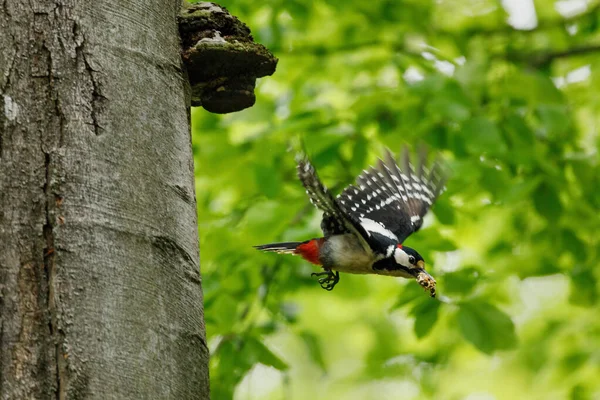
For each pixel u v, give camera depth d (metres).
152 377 5.04
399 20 14.47
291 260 12.00
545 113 11.98
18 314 4.89
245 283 11.79
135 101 5.70
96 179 5.32
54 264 5.02
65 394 4.76
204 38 6.73
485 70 13.05
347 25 14.85
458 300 11.02
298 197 11.99
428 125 12.09
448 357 15.29
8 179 5.18
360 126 12.49
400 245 9.03
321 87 14.74
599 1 15.23
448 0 15.52
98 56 5.64
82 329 4.92
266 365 10.80
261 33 13.71
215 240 11.29
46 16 5.61
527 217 14.10
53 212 5.15
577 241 13.12
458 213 13.13
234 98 7.18
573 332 15.62
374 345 17.08
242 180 12.48
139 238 5.31
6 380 4.75
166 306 5.29
